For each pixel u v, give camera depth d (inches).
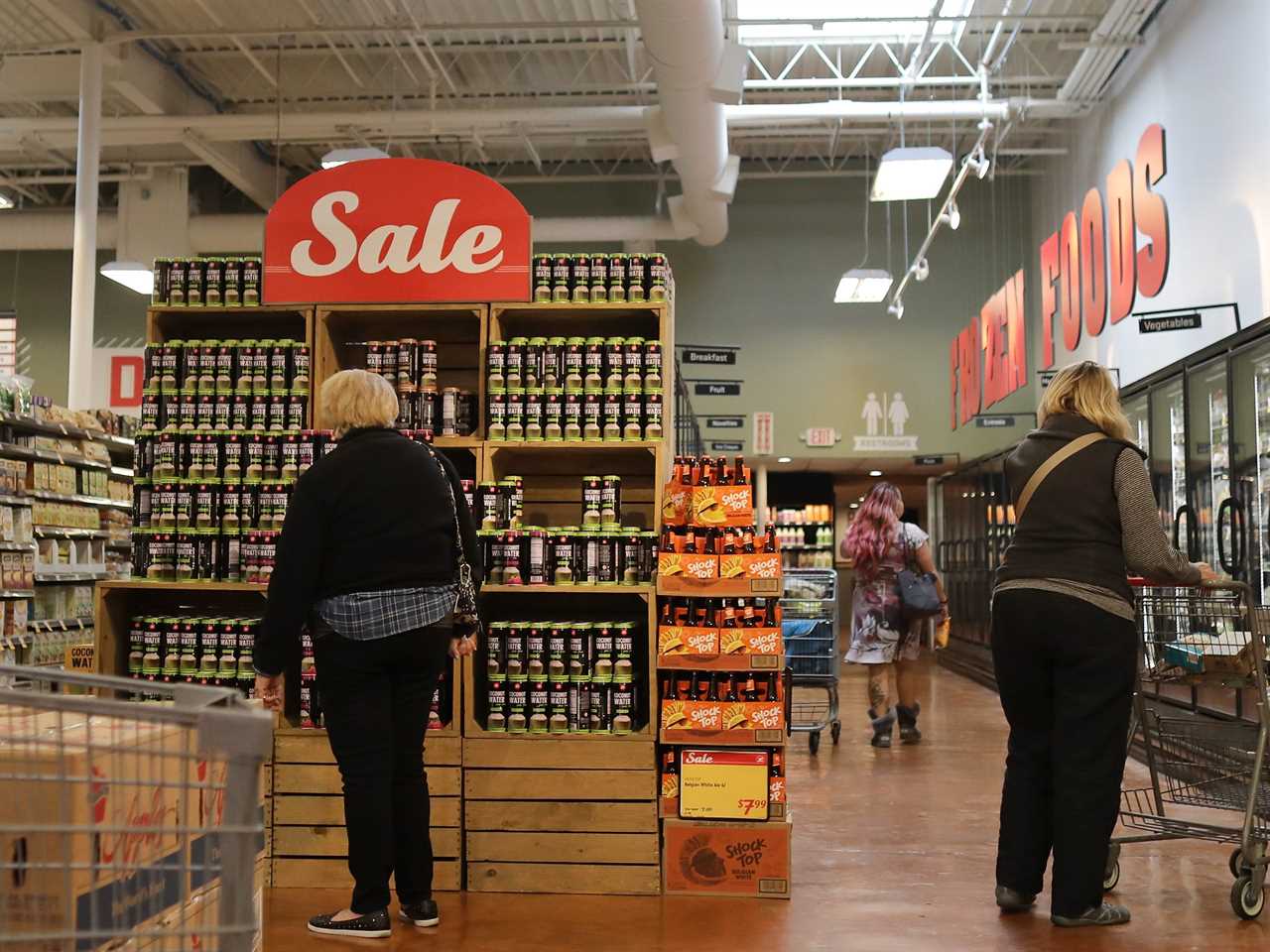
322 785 160.7
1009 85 556.1
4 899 68.0
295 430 172.2
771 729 157.8
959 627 605.9
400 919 143.3
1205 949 132.0
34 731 76.3
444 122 510.0
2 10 450.6
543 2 470.0
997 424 608.7
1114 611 138.3
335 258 177.5
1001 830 149.2
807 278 677.9
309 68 550.9
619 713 161.2
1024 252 664.4
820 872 169.6
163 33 456.8
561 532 167.6
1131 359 468.4
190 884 78.5
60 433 355.9
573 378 171.9
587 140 621.3
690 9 309.0
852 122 604.7
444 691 164.7
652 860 157.6
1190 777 173.9
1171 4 419.5
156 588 174.6
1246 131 358.3
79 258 447.5
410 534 133.4
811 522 785.6
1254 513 260.8
